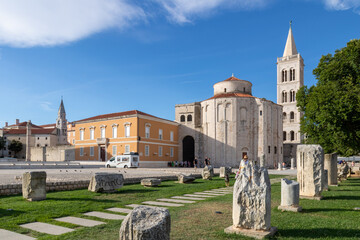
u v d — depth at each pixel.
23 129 114.75
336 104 22.36
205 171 27.12
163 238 4.73
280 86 88.06
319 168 14.06
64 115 140.38
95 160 62.50
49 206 11.27
